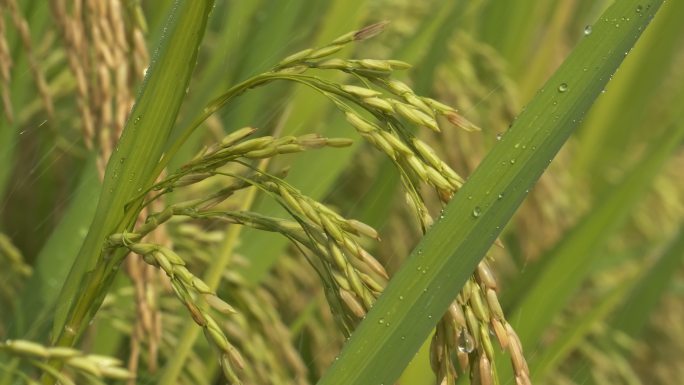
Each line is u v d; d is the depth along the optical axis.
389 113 0.52
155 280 0.68
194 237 0.70
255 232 0.79
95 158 0.75
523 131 0.53
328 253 0.52
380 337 0.52
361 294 0.51
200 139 0.84
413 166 0.51
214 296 0.51
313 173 0.83
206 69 0.87
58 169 0.87
